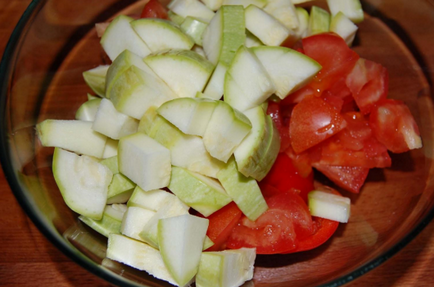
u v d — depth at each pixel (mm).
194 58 396
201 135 379
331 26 441
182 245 367
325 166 419
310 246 403
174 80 399
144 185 378
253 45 424
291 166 415
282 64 398
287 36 412
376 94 425
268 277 405
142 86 383
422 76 438
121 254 378
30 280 407
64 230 385
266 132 382
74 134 400
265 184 414
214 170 389
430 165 413
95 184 388
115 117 392
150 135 386
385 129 417
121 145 384
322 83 413
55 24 444
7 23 477
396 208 416
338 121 401
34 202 384
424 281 402
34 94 427
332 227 408
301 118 404
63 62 451
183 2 440
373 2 460
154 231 373
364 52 459
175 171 385
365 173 420
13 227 422
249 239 398
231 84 390
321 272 396
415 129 421
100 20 469
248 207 390
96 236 397
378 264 365
